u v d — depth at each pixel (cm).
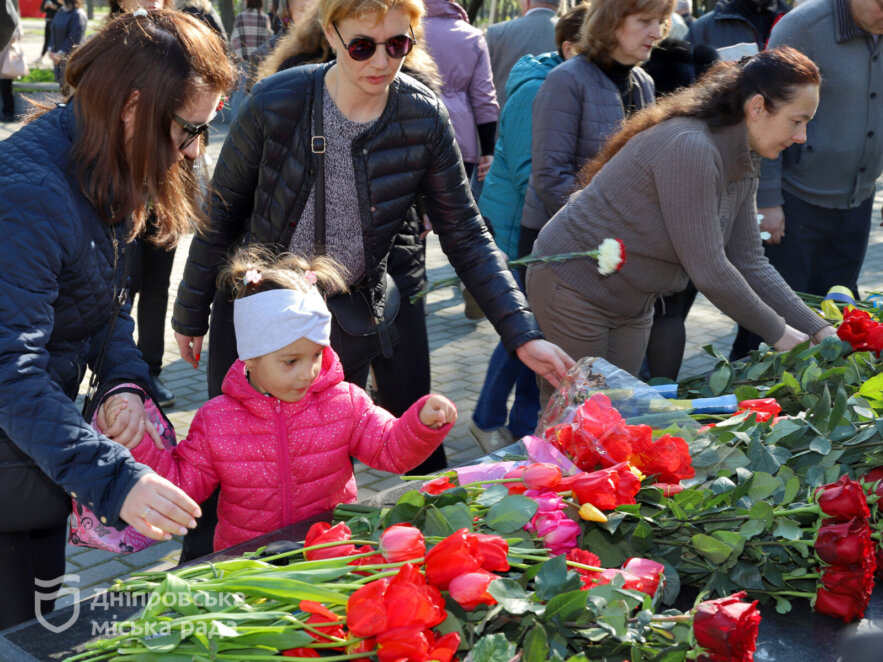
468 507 154
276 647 129
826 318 287
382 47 223
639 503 162
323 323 199
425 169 256
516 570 146
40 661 135
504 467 175
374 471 401
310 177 244
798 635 153
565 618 130
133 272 417
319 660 127
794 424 188
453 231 267
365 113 242
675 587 152
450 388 501
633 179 278
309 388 207
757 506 159
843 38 403
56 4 1556
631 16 345
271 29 973
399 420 211
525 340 255
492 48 564
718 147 266
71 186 175
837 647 150
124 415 191
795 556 161
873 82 410
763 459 176
